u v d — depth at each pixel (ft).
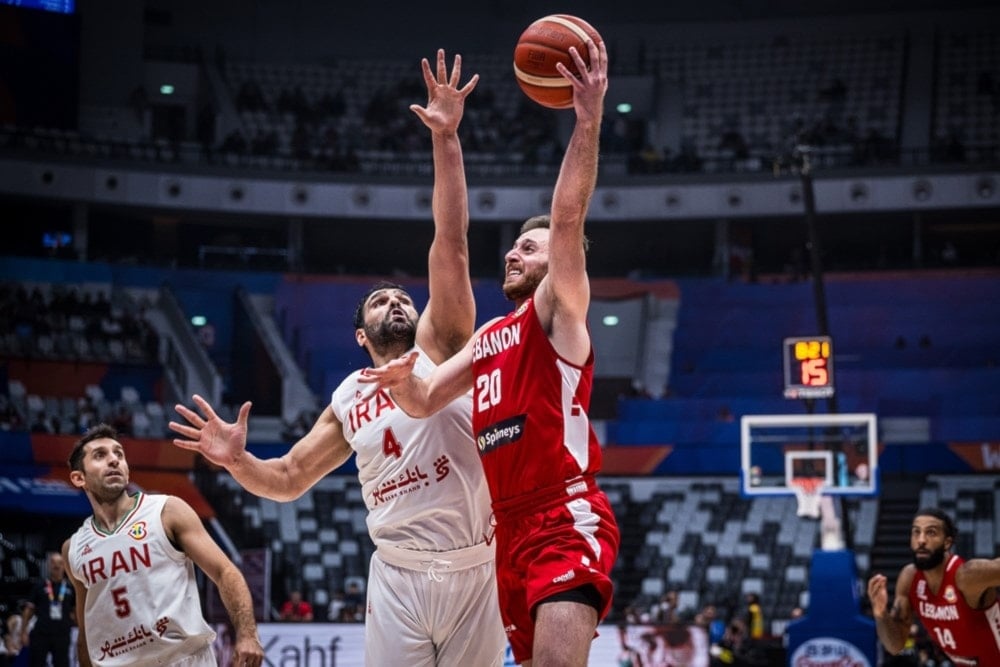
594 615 13.75
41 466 80.64
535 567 13.94
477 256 117.80
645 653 48.21
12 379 91.66
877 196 105.81
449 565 16.05
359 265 118.52
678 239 116.47
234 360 104.73
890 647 25.59
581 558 13.83
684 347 106.11
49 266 100.32
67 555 17.97
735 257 110.63
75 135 106.93
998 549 81.56
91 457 17.93
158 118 117.29
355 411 16.63
